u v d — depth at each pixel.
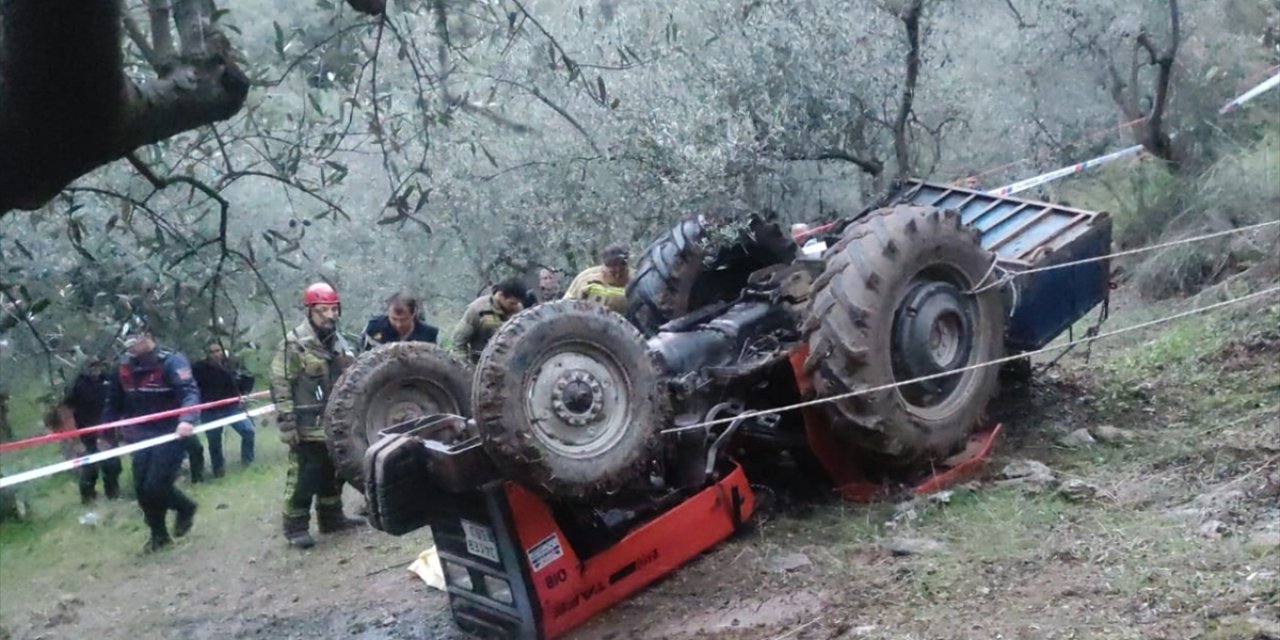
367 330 7.24
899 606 4.04
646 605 4.58
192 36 2.37
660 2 6.82
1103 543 4.29
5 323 2.67
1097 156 10.82
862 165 8.01
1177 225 9.70
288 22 3.08
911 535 4.75
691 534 4.87
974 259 5.55
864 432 5.12
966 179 10.02
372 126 3.07
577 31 6.22
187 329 3.03
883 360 5.12
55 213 3.15
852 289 5.13
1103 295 6.45
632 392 4.55
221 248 2.93
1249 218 8.95
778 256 6.29
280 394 6.84
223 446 12.11
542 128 6.60
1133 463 5.32
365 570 6.23
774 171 7.16
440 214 7.40
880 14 8.25
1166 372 6.80
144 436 7.66
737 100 6.96
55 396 3.02
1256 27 10.50
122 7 2.12
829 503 5.40
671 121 6.33
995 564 4.26
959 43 10.01
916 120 8.98
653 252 6.34
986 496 5.06
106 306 2.93
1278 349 6.71
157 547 7.78
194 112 2.33
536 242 7.48
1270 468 4.90
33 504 10.39
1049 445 5.74
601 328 4.48
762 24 7.22
